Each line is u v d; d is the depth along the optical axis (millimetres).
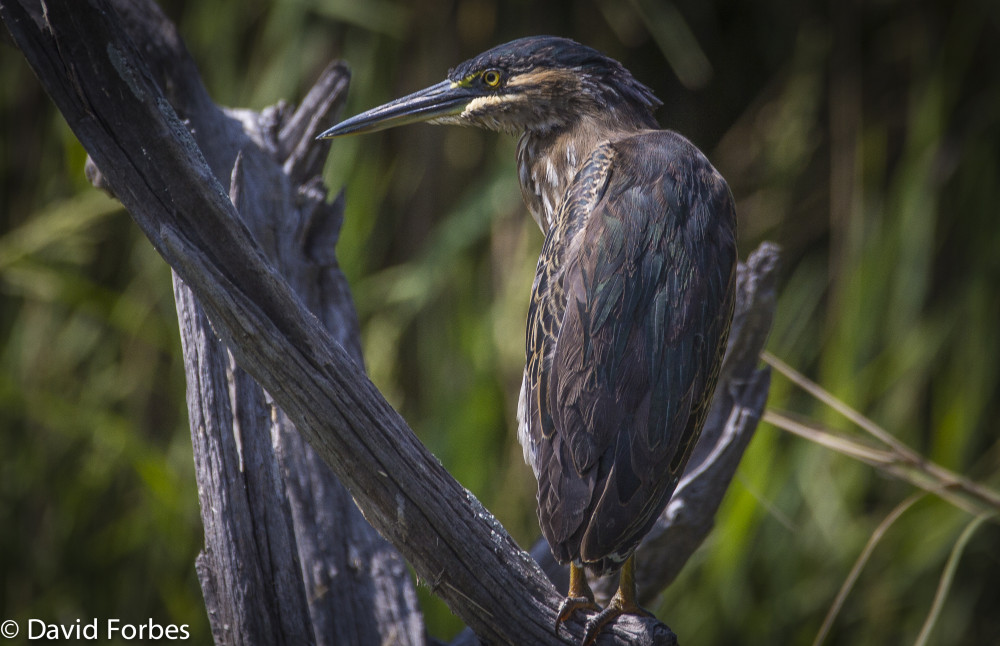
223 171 5371
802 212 9547
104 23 3219
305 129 5785
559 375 4168
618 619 4133
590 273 4309
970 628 9344
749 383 5215
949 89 9328
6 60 9242
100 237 9250
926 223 9141
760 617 8852
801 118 9445
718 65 9875
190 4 9203
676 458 4172
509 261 8969
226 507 4117
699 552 8578
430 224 9219
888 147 9703
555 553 3994
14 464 9266
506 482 8703
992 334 9273
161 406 9445
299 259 5395
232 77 9055
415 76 9039
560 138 5492
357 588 4871
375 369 8914
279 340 3486
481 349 8773
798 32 9609
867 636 9148
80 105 3344
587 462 4004
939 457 9070
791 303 9398
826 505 8875
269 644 4129
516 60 5508
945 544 9125
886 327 9102
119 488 9500
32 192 9242
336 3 8789
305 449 5027
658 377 4125
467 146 9242
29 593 9141
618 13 9117
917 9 9438
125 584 9188
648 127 5516
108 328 9422
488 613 4000
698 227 4480
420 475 3760
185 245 3355
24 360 9344
